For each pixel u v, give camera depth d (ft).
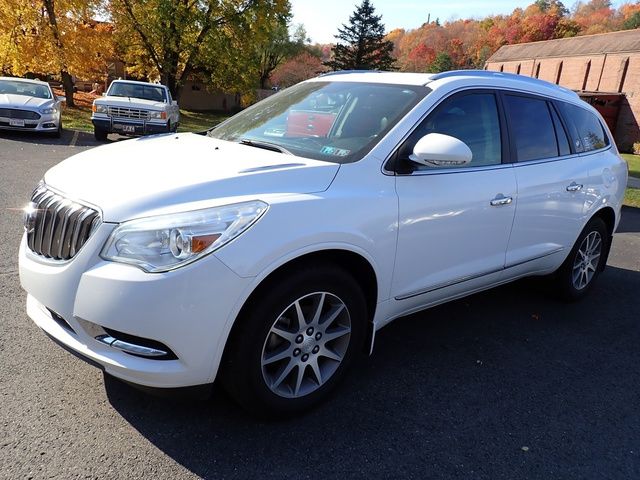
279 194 8.59
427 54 304.50
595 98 123.24
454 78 11.78
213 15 97.60
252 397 8.61
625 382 11.64
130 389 9.67
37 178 27.84
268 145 10.80
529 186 12.80
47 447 8.00
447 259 11.23
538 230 13.50
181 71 109.50
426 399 10.29
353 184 9.47
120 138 52.24
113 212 7.86
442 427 9.43
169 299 7.48
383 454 8.57
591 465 8.75
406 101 11.02
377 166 9.86
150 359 7.79
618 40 136.05
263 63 215.10
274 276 8.44
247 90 111.45
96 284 7.64
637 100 121.39
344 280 9.23
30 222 9.12
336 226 8.88
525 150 13.07
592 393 11.05
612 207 16.29
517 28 275.18
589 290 16.92
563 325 14.56
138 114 48.06
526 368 11.91
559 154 14.21
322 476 7.97
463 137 11.50
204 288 7.63
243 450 8.38
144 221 7.72
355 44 212.43
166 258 7.57
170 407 9.28
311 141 10.85
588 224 15.60
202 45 98.22
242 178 8.62
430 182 10.56
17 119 44.55
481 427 9.53
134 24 95.04
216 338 7.89
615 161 16.48
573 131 14.94
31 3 72.02
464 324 14.08
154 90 53.47
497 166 12.17
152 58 101.14
